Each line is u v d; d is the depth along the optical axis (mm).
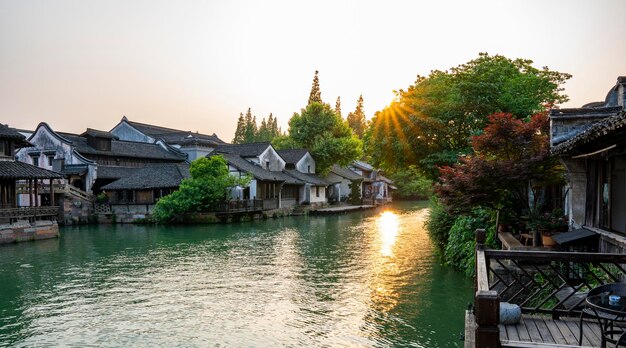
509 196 17094
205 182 38969
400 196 84938
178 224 38906
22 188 38875
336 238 29656
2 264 21594
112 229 36062
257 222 41375
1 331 12477
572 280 9562
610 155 9898
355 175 68250
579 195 12531
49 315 13781
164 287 16828
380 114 28531
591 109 13391
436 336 11547
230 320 13031
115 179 46312
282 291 15992
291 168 60219
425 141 27219
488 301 4883
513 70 30172
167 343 11469
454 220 20922
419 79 31047
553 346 5484
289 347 11039
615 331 5816
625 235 9469
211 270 19719
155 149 55906
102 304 14805
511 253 6941
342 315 13266
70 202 39906
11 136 32500
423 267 19516
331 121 68812
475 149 16500
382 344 11094
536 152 14734
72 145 45062
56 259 22781
